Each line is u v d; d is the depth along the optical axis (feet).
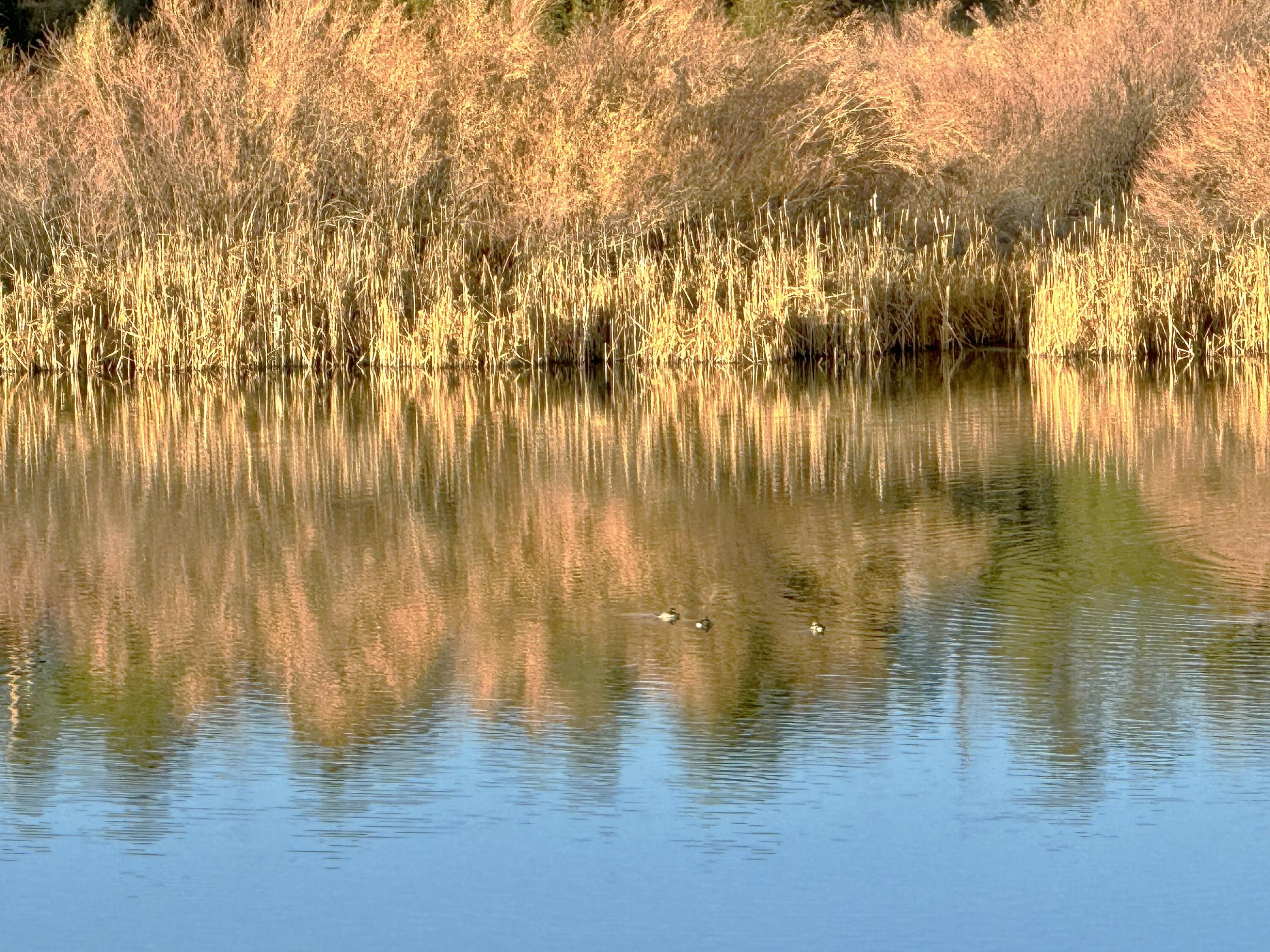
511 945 41.32
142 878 45.09
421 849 46.44
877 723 54.44
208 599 71.56
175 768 52.11
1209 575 71.26
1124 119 173.68
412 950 41.24
